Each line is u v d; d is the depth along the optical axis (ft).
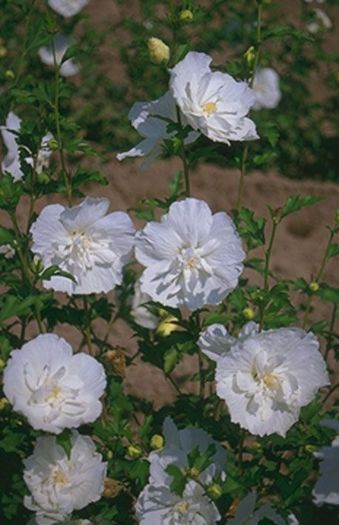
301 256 24.61
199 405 14.47
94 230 12.87
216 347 12.39
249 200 25.91
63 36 26.78
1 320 12.58
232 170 26.73
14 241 13.58
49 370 11.56
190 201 12.42
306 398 11.83
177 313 13.38
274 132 14.87
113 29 29.53
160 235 12.42
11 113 15.74
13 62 26.99
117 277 13.01
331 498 12.65
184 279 12.42
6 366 11.56
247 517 12.44
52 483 11.91
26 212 24.29
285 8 32.99
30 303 12.69
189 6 13.75
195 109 12.70
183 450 12.35
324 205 25.66
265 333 11.62
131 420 17.25
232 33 29.25
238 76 15.28
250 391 11.73
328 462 12.60
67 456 11.74
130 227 12.89
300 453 13.94
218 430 13.73
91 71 28.86
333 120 29.78
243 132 12.96
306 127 29.37
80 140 14.21
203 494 12.09
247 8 30.48
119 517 13.12
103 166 26.35
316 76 32.12
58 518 12.79
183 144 13.08
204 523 12.14
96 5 33.32
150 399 19.65
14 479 13.82
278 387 11.76
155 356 14.69
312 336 11.68
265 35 14.55
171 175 26.30
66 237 12.86
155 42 13.28
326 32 32.35
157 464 12.08
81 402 11.45
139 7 32.68
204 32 29.22
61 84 14.35
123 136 27.89
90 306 14.99
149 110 13.34
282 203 25.90
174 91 12.48
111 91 29.14
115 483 12.76
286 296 12.84
